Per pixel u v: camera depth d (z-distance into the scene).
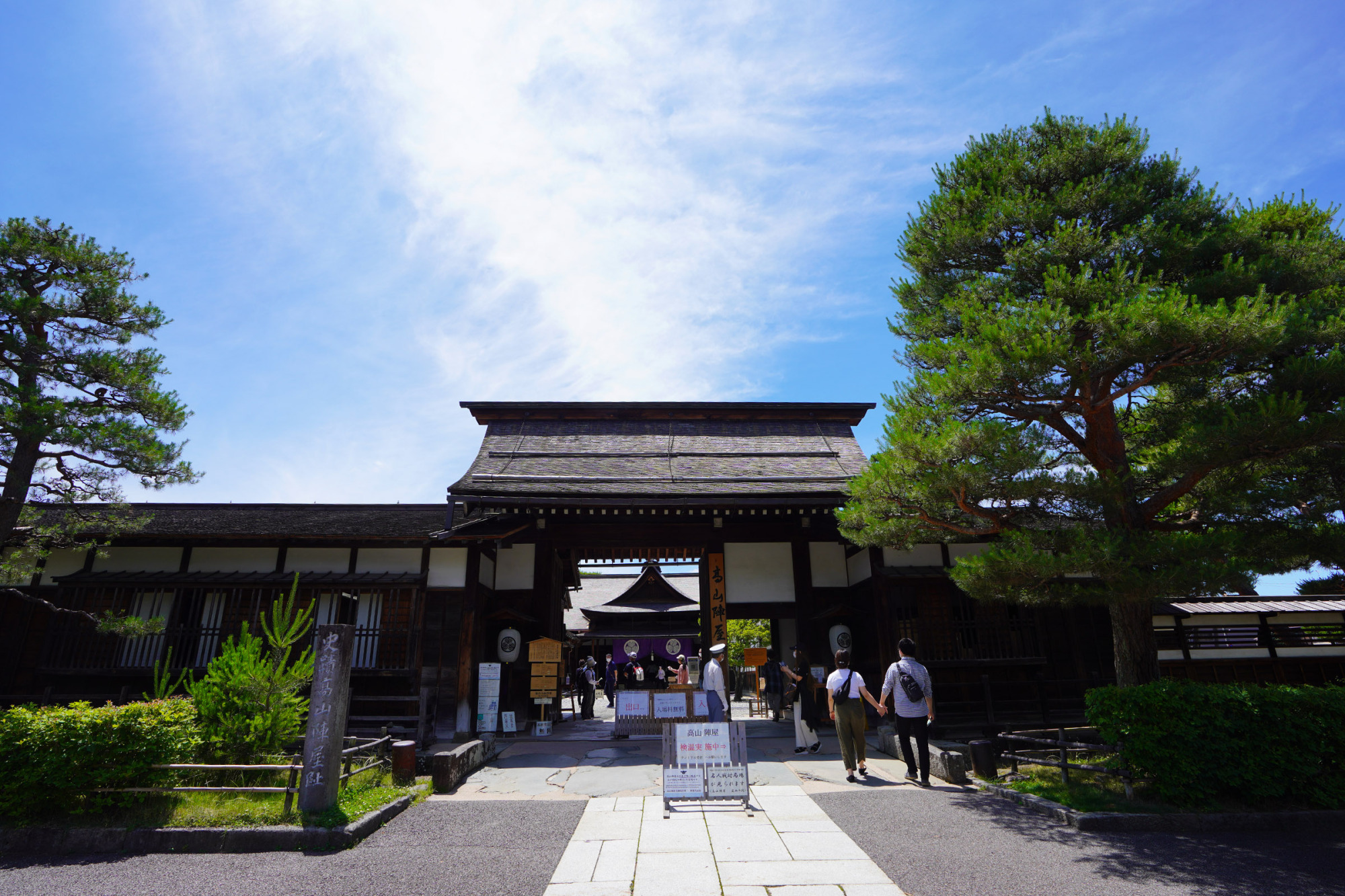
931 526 9.17
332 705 6.39
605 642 31.25
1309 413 7.31
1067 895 4.54
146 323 11.54
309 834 5.66
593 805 6.99
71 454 10.73
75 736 6.04
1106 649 12.72
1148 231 8.16
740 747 6.91
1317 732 6.62
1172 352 7.17
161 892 4.70
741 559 13.49
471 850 5.56
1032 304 7.65
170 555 12.56
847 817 6.37
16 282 10.70
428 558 12.55
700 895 4.54
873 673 12.37
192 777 6.89
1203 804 6.50
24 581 12.34
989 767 7.90
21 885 4.86
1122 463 8.63
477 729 11.88
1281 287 8.20
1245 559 7.44
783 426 17.19
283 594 12.09
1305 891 4.63
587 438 16.06
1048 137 9.71
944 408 7.99
